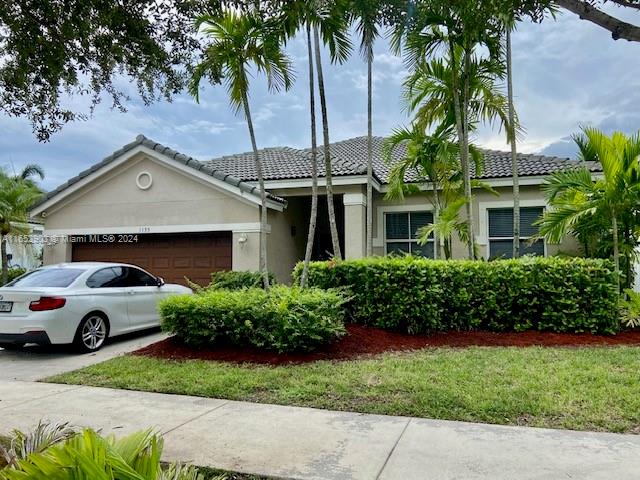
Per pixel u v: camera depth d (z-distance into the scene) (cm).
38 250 1998
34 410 530
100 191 1500
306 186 1434
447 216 1062
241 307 788
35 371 736
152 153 1430
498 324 944
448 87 1088
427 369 647
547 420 475
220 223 1396
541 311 942
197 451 409
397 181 1259
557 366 650
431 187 1404
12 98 520
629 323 934
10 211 1736
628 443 418
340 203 1761
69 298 843
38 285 873
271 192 1492
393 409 512
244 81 989
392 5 446
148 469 211
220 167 1706
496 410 498
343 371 648
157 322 1046
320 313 769
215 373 665
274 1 502
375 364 679
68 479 192
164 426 473
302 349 755
